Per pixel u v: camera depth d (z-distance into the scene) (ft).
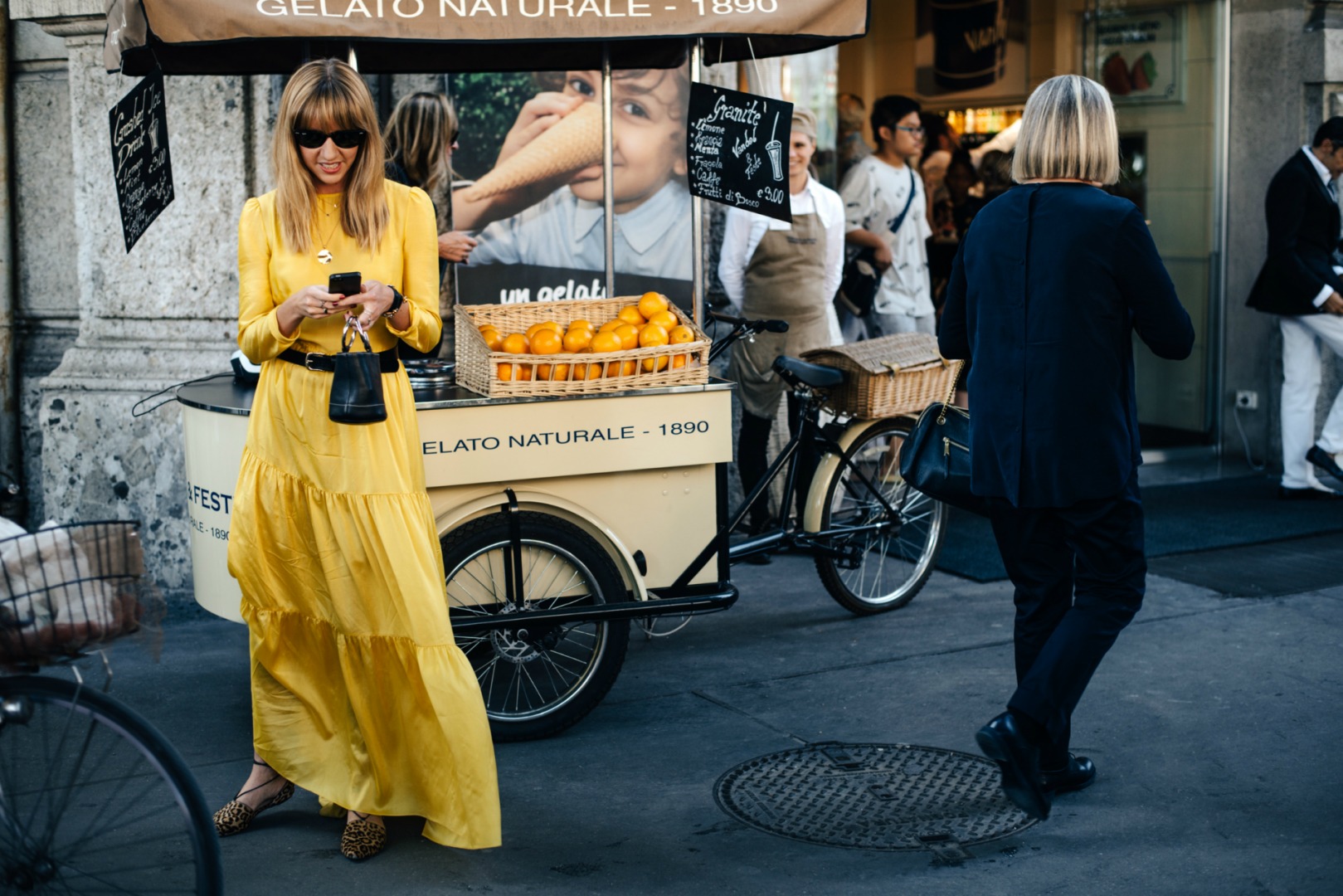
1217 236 25.23
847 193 23.49
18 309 20.90
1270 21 24.40
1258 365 25.38
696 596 13.89
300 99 10.03
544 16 12.97
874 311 24.03
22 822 8.98
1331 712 13.57
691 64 15.14
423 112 16.60
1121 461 10.55
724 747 13.00
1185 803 11.53
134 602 8.70
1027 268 10.72
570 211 19.74
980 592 18.15
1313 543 20.27
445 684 10.36
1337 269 22.56
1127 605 10.78
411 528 10.51
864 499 17.29
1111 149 10.79
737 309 20.48
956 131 29.19
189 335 18.72
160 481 18.65
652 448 13.55
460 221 19.44
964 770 12.33
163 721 13.85
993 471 10.96
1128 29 24.53
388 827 11.42
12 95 20.48
